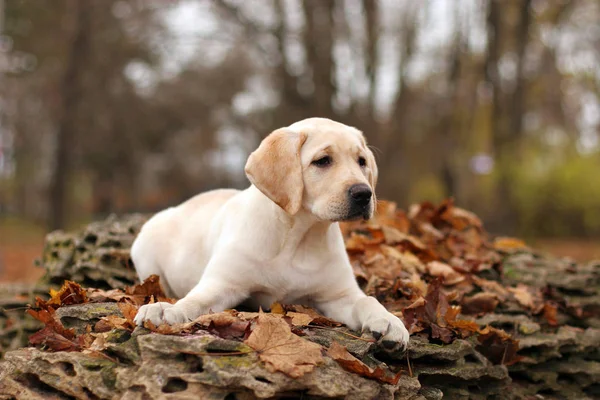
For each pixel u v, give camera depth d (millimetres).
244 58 32844
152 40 25406
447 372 3873
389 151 18312
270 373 2959
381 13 17875
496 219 16234
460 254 5922
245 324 3268
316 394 3016
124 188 33438
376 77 17953
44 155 36406
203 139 38938
